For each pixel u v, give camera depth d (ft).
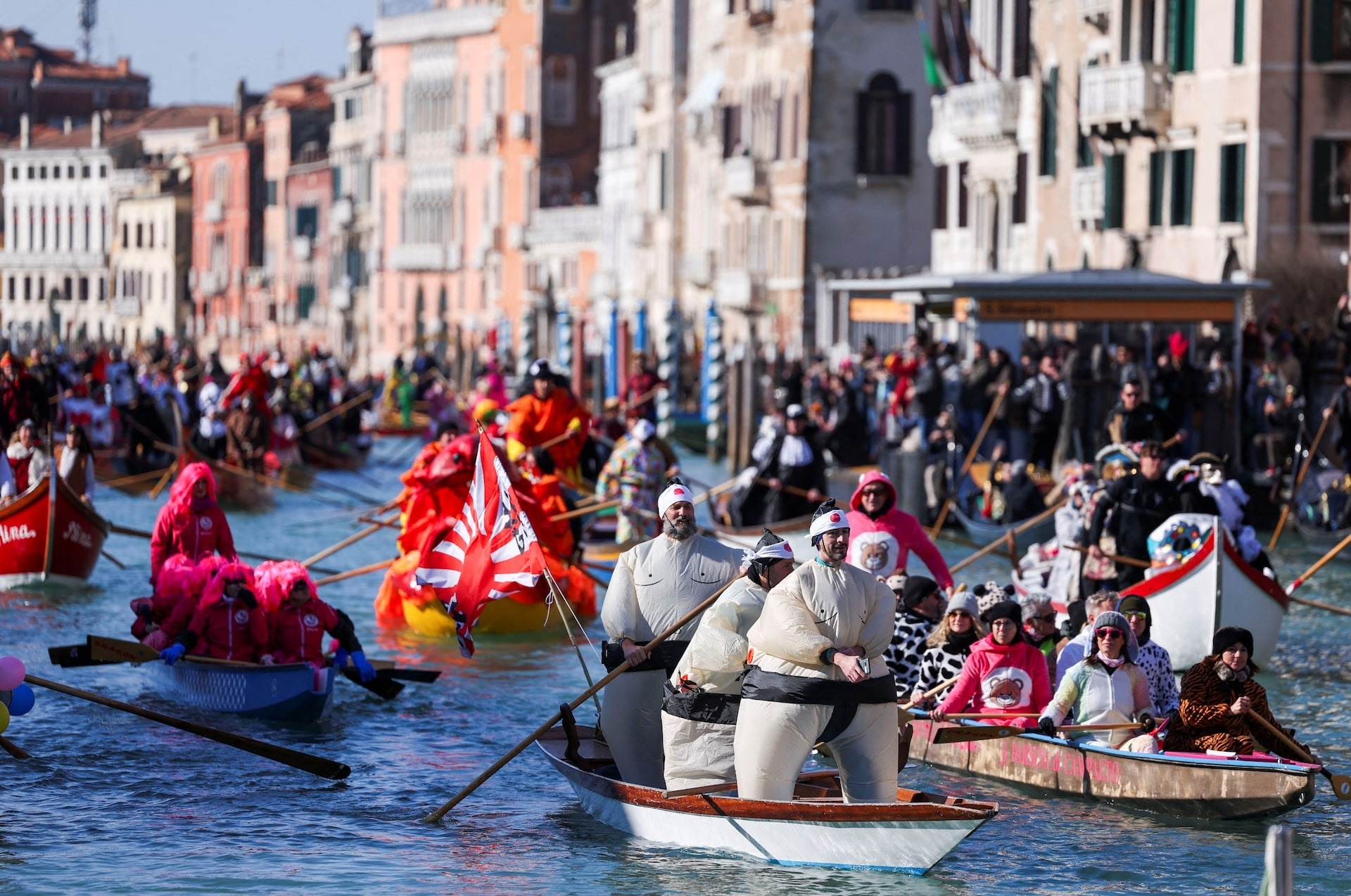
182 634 129.08
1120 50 342.85
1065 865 97.76
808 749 92.53
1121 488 146.51
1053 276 250.98
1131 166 345.31
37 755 118.93
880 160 479.41
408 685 140.97
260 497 278.05
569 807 107.96
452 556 129.08
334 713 131.54
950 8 425.69
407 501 167.53
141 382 348.79
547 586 158.92
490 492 122.62
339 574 185.78
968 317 255.70
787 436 214.90
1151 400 239.09
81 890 92.53
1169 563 143.84
